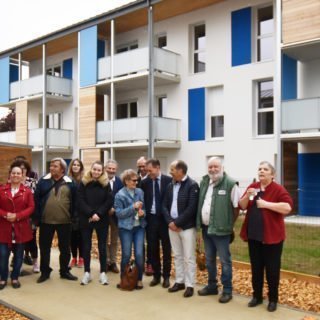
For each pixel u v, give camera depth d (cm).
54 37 2058
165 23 1786
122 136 1756
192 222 587
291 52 1304
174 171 591
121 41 1969
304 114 1238
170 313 518
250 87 1523
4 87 2405
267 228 516
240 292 600
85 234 653
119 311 527
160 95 1814
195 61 1730
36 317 504
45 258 670
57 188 672
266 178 524
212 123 1656
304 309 526
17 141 2312
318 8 1191
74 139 2223
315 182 1355
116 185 723
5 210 633
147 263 697
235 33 1569
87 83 1912
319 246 863
